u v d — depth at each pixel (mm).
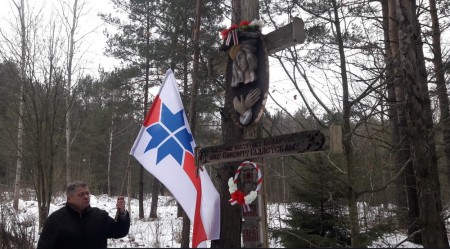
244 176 3930
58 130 10273
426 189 4555
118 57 16766
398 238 7512
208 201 4277
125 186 35688
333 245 6535
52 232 3715
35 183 9680
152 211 17875
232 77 4242
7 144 13828
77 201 3830
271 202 10211
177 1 12609
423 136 4637
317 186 6367
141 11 15688
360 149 5117
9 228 7734
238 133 4762
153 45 15234
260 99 3908
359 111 4898
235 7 6219
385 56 5508
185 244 8469
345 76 4586
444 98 6082
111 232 4047
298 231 6723
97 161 32969
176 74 15672
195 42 8867
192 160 4410
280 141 3570
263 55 3953
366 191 4234
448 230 7703
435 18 8352
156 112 4402
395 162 6906
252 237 3793
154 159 4227
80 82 12391
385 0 6434
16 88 10156
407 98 4719
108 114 21281
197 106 14328
